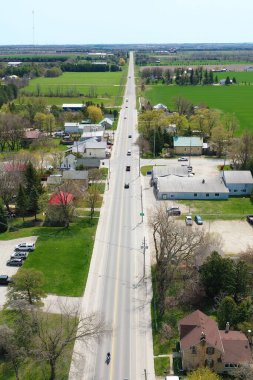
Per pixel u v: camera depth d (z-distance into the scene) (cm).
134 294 8462
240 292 8038
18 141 18988
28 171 12675
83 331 6950
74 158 16112
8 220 11912
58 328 6819
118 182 14588
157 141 17688
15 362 6506
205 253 8850
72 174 14000
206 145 18238
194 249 9106
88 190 13012
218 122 19962
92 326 7231
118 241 10525
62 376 6475
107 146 18412
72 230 11131
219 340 6650
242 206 12675
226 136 17975
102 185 14275
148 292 8525
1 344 6712
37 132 19712
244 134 15975
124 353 6962
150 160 17088
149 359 6844
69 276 9044
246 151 15088
